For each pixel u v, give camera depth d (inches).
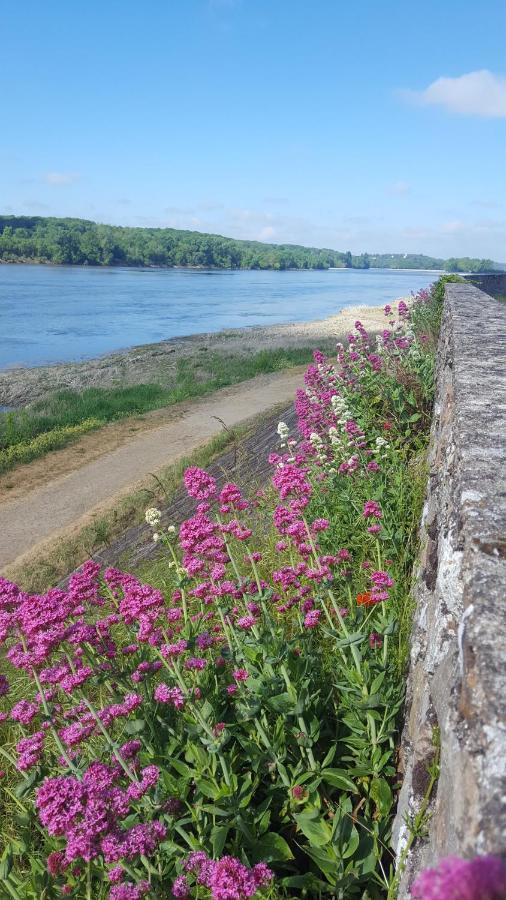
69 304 2596.0
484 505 83.8
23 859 124.4
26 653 121.3
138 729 113.8
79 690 116.3
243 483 372.2
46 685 145.9
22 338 1654.8
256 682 117.8
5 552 429.7
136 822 101.9
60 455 657.0
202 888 90.1
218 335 1648.6
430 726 86.3
